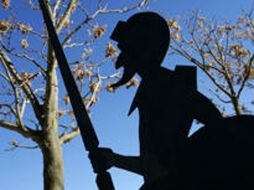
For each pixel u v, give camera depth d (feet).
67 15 50.55
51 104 48.42
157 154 10.16
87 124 9.48
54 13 50.60
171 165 9.72
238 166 9.14
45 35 51.06
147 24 11.00
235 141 9.27
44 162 46.78
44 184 46.29
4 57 48.29
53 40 9.85
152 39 10.91
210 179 9.23
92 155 9.45
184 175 9.47
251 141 9.19
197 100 10.23
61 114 50.78
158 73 10.76
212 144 9.39
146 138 10.62
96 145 9.47
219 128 9.43
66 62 9.75
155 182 9.78
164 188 9.62
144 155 10.00
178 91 10.34
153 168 9.99
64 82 9.64
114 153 9.75
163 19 10.98
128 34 11.07
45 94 48.75
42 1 10.16
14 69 48.32
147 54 10.87
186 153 9.59
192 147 9.55
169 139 10.16
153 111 10.56
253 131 9.26
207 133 9.49
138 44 10.96
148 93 10.69
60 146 47.98
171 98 10.37
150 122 10.57
